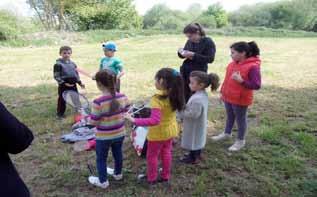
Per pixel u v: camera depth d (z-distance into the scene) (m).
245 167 4.75
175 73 3.89
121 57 15.59
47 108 7.52
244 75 4.80
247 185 4.34
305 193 4.14
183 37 24.41
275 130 5.97
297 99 8.16
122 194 4.17
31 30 25.91
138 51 17.88
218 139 5.66
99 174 4.19
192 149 4.68
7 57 16.23
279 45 20.73
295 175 4.55
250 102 5.05
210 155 5.13
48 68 13.02
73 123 6.54
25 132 2.19
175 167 4.79
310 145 5.37
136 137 5.18
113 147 4.21
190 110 4.44
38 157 5.20
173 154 5.20
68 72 6.54
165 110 3.95
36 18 34.97
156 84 3.91
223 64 13.43
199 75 4.41
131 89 9.40
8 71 12.52
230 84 5.08
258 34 28.11
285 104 7.73
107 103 3.88
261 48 19.20
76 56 16.20
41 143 5.70
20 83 10.36
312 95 8.55
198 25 5.54
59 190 4.31
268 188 4.25
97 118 3.89
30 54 17.25
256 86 4.70
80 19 33.97
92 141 5.45
